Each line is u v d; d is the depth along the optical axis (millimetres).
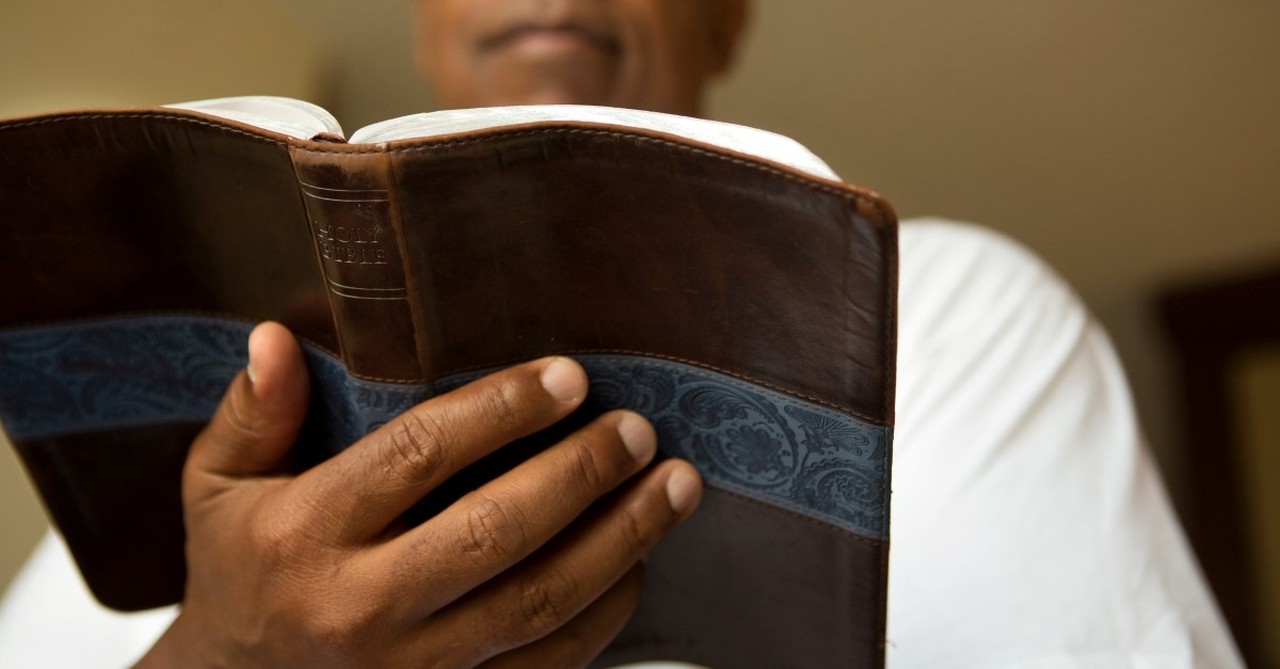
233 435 490
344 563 444
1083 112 1520
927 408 775
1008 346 831
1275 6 1382
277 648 466
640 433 460
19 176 465
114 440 590
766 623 545
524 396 434
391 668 452
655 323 441
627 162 384
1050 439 753
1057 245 1681
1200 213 1632
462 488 494
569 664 505
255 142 407
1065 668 605
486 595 455
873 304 378
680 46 984
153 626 821
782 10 1419
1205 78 1474
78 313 529
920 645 640
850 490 448
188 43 1346
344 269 410
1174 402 1817
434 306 423
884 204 350
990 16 1422
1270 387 1714
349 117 1466
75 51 1306
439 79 1028
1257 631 1785
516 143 382
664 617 586
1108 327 1777
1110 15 1412
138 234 489
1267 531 1774
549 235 413
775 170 363
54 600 853
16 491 1269
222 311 511
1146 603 646
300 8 1373
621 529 470
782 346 421
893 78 1491
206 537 504
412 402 449
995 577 653
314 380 494
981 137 1552
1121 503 710
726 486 494
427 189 388
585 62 936
